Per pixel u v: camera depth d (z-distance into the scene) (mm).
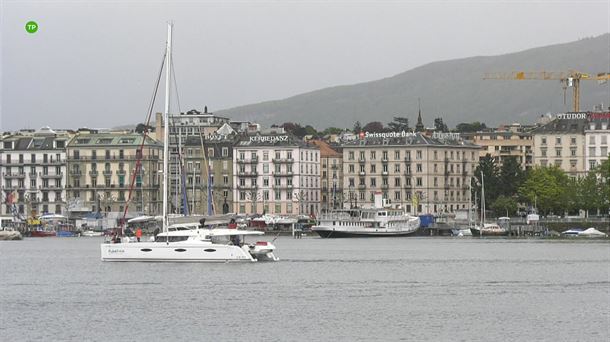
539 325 187125
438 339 174750
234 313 199875
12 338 175625
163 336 176750
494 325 187250
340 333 179750
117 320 192250
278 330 182250
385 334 178875
